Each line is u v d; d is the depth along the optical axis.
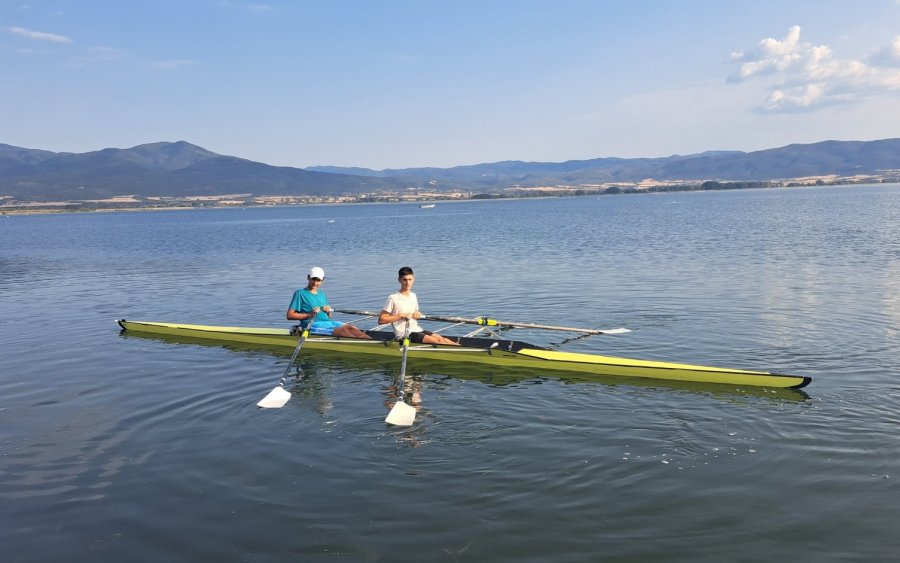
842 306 15.17
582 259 27.98
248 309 18.03
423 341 12.11
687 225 50.97
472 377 10.80
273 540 5.59
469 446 7.59
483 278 22.98
